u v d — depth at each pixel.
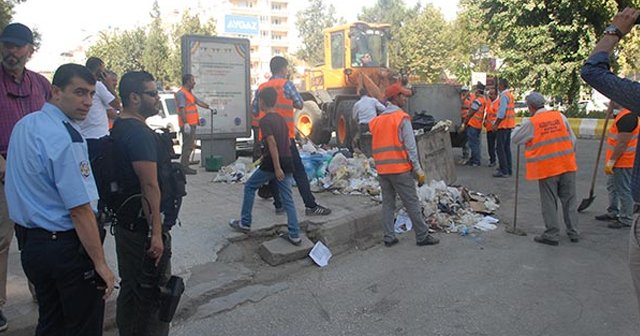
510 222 7.13
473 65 28.08
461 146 12.84
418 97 11.96
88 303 2.70
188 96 9.62
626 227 6.73
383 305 4.49
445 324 4.09
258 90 7.48
